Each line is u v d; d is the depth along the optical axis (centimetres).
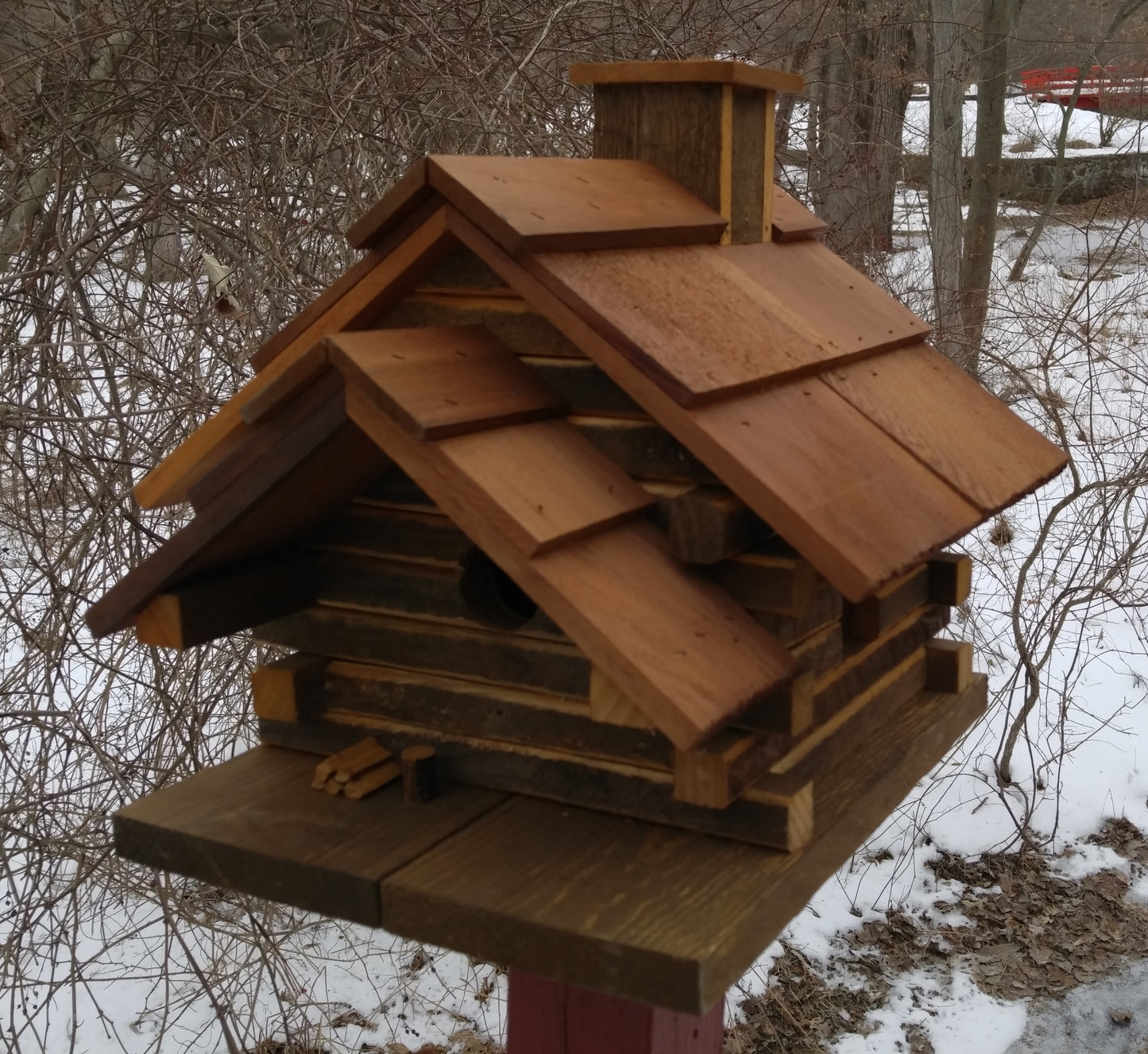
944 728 243
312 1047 416
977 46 829
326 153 411
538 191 183
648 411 168
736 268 214
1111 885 504
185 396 401
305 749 219
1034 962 466
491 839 186
